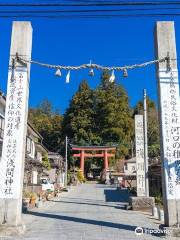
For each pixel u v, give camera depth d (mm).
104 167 64562
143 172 26438
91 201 30906
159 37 14727
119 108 70375
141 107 77812
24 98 14078
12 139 13742
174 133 13875
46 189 36375
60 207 24781
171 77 14336
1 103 25234
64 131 71562
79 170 63094
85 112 70250
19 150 13672
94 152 66312
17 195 13352
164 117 14031
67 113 72438
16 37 14617
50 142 74062
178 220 13242
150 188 35594
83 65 14234
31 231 13594
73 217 18625
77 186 53344
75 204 27656
